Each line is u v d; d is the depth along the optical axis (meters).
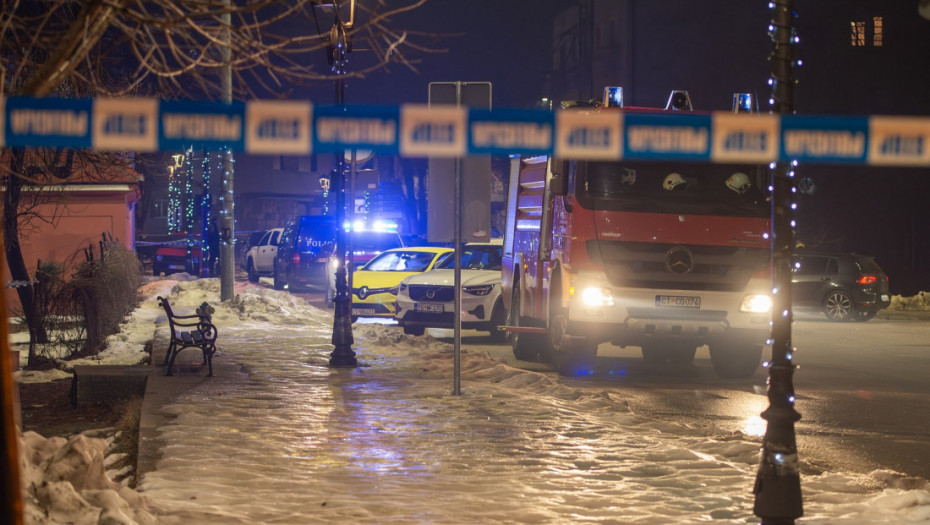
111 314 29.44
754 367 22.62
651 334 21.64
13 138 6.14
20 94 6.76
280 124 6.36
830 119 6.71
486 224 18.27
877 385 22.12
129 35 7.03
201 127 6.30
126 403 18.20
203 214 60.34
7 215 25.64
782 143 6.68
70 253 41.84
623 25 85.25
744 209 21.83
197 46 7.47
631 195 21.70
